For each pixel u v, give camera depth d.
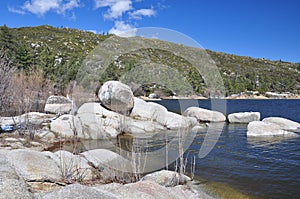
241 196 3.50
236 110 17.89
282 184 3.94
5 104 7.75
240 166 4.82
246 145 6.66
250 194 3.56
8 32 26.59
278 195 3.54
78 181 3.32
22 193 2.26
